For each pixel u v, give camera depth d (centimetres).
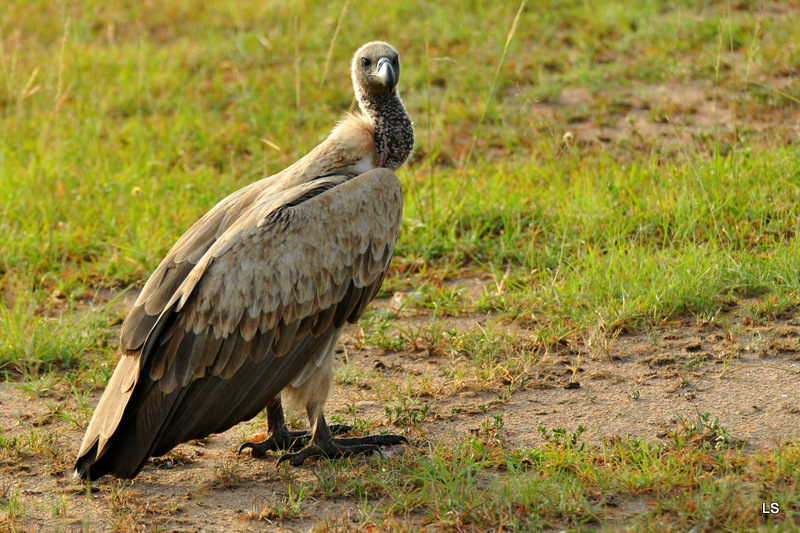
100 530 782
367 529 752
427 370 1070
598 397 962
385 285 1298
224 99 2053
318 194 892
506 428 914
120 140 1889
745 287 1147
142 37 2380
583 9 2291
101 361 1123
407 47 2198
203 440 959
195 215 1512
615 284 1164
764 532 686
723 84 1853
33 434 930
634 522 727
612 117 1820
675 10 2191
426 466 822
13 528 770
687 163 1455
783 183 1352
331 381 895
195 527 778
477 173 1614
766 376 965
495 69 2055
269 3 2525
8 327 1171
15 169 1669
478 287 1286
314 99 2012
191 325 825
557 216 1402
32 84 2134
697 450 817
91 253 1446
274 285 844
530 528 726
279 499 821
